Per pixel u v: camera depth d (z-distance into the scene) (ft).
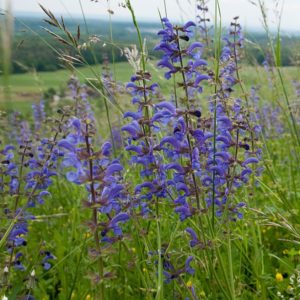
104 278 1.60
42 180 2.36
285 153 4.33
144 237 1.97
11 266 2.22
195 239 1.91
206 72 2.29
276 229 2.82
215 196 2.17
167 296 2.05
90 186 1.59
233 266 2.31
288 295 2.12
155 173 2.04
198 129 1.94
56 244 2.62
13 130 4.50
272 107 4.76
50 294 2.54
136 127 2.05
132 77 2.08
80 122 1.54
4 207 2.34
